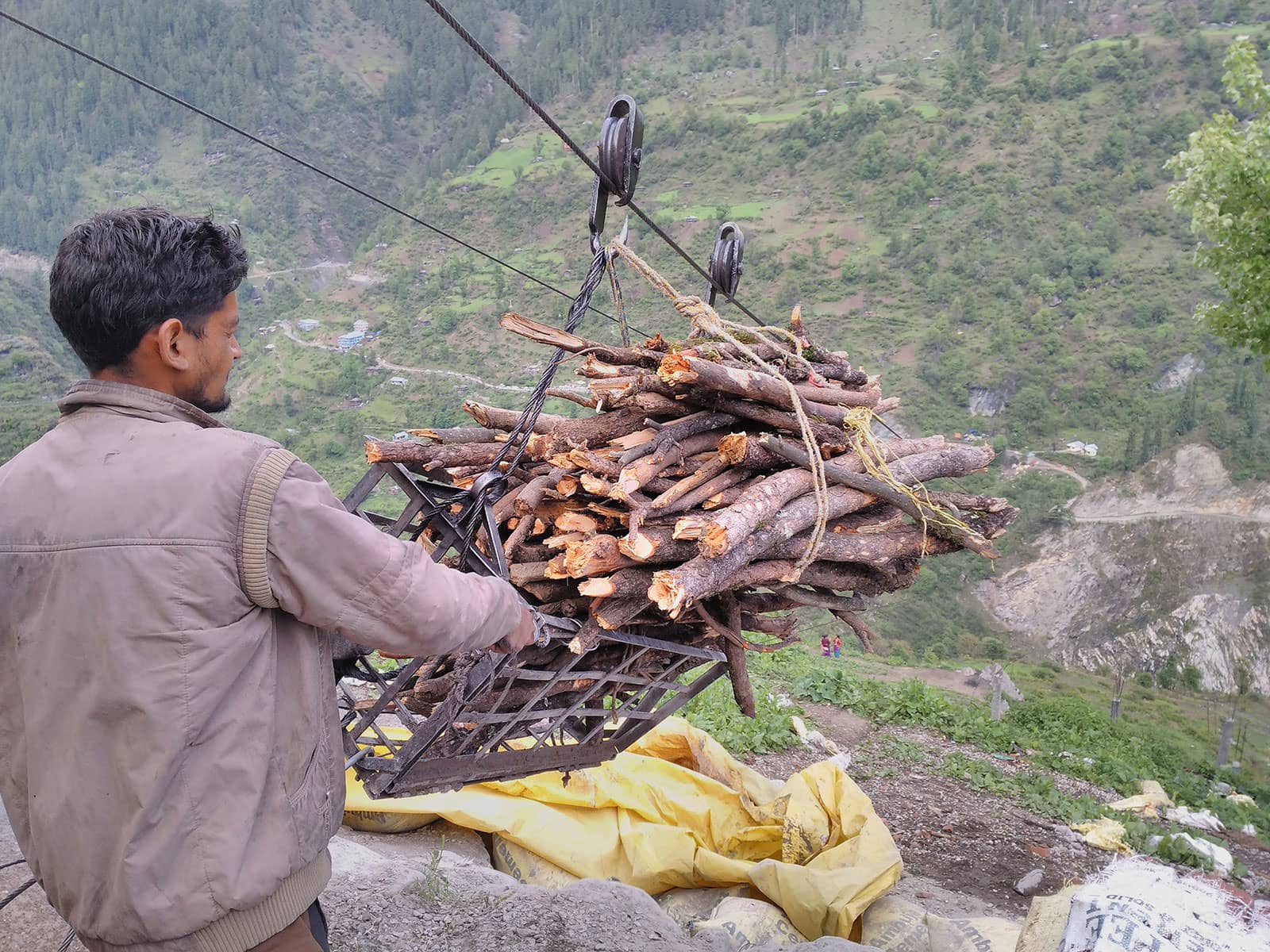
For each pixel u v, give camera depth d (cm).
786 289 15662
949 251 16262
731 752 741
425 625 134
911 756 822
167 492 122
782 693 964
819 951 311
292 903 133
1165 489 10900
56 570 121
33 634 124
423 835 391
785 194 19200
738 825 429
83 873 123
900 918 362
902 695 970
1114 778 902
